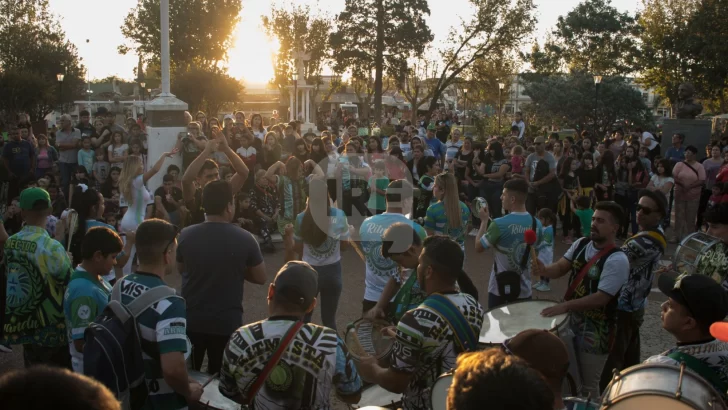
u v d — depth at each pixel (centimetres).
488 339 366
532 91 4169
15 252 426
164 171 1220
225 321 410
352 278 856
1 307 515
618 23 5250
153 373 316
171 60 5691
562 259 453
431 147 1516
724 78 3694
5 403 130
